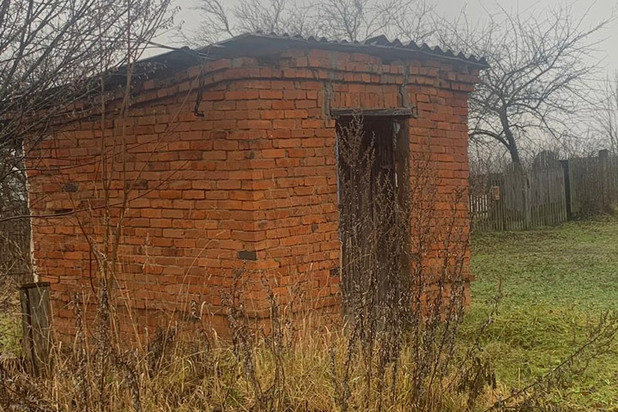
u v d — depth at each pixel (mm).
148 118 6855
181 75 6547
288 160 6492
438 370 4824
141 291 6980
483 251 14719
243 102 6285
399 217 6113
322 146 6723
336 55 6727
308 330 5551
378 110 7121
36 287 5285
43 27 5734
